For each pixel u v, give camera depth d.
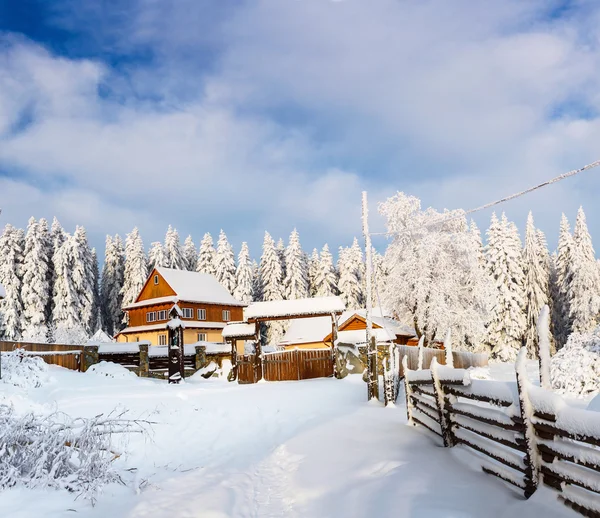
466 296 38.91
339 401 14.63
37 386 15.69
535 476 4.31
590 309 48.78
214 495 6.26
